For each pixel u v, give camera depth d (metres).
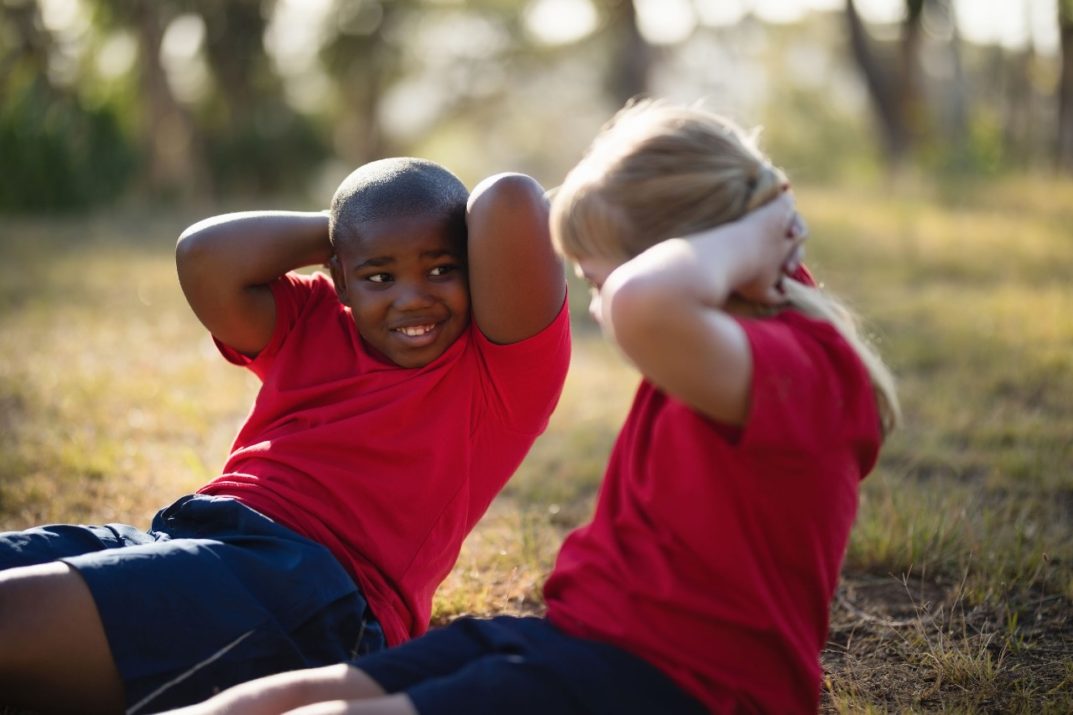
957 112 36.41
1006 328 9.88
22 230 18.39
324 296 3.88
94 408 7.33
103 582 3.04
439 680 2.64
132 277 13.10
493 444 3.78
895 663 4.09
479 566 5.01
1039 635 4.28
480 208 3.42
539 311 3.53
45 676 3.02
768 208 2.77
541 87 68.75
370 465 3.52
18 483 5.72
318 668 2.97
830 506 2.70
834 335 2.79
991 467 6.31
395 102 55.44
